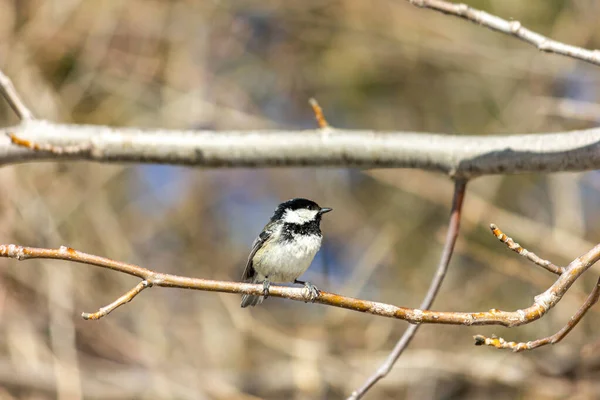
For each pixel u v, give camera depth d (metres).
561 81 13.55
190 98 13.98
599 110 8.96
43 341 12.05
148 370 12.27
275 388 12.22
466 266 13.09
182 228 14.29
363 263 13.34
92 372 12.23
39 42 13.25
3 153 7.88
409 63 14.93
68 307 11.91
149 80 14.19
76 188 13.05
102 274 12.90
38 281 12.21
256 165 7.92
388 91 15.25
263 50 15.18
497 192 13.57
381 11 14.47
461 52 13.98
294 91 15.37
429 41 14.25
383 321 12.26
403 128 15.15
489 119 14.77
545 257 11.59
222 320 12.94
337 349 12.22
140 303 12.91
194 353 12.67
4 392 11.60
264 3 14.66
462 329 12.02
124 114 14.12
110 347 12.61
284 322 12.87
